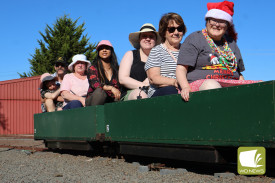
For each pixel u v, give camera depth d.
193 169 4.19
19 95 27.06
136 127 4.56
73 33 42.53
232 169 4.00
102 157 5.75
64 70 8.21
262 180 3.24
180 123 3.82
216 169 4.10
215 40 4.20
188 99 3.72
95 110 5.42
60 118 6.76
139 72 5.67
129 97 5.23
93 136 5.48
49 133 7.28
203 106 3.54
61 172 4.47
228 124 3.26
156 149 4.31
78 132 6.02
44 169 4.79
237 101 3.17
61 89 6.98
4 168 5.00
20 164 5.46
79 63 7.13
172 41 4.67
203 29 4.23
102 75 6.04
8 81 26.66
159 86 4.53
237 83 3.88
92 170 4.54
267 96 2.90
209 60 4.11
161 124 4.11
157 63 4.60
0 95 26.34
